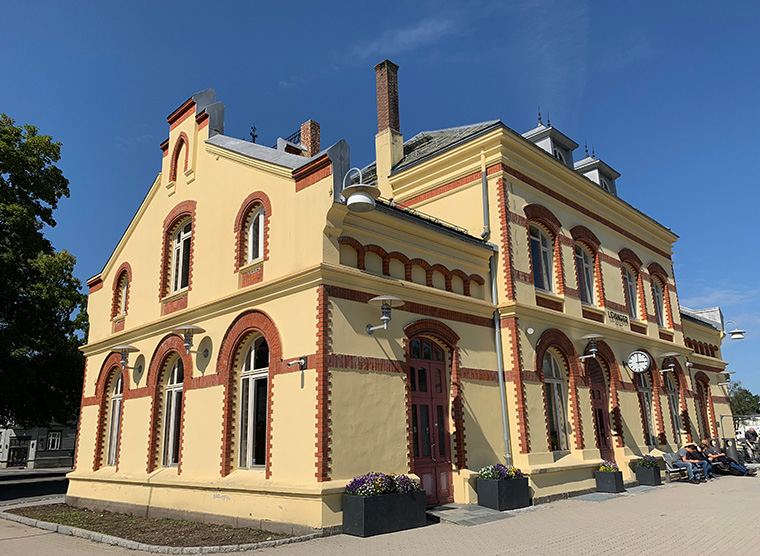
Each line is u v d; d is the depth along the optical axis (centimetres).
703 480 1803
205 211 1392
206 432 1196
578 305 1678
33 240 2380
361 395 1032
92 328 1817
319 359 985
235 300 1196
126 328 1622
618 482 1473
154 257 1562
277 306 1103
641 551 790
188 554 839
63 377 2616
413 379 1199
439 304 1261
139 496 1338
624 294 1962
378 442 1038
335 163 1060
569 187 1759
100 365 1705
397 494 954
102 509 1454
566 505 1250
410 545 831
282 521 965
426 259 1273
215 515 1098
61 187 2536
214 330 1250
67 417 2769
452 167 1614
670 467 1794
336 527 924
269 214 1193
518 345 1380
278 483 995
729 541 848
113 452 1585
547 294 1557
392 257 1189
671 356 2120
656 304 2283
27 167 2386
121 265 1725
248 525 1023
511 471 1214
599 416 1673
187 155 1505
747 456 2766
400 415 1098
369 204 961
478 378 1313
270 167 1200
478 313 1370
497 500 1145
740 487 1603
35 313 2439
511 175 1521
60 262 2639
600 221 1922
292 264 1102
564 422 1530
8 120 2453
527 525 998
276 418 1045
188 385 1284
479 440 1269
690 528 959
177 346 1356
